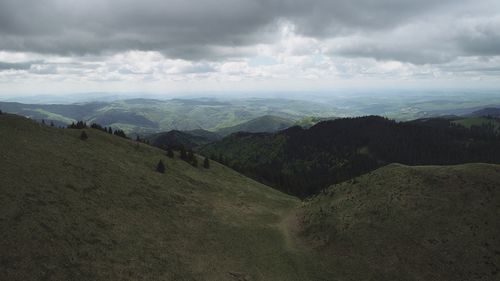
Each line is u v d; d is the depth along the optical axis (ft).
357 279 152.05
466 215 168.86
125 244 135.23
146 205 186.70
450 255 150.00
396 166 235.81
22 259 99.60
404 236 167.12
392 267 152.87
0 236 103.86
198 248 160.76
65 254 110.83
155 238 153.17
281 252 177.99
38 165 169.07
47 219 124.26
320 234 193.88
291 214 248.93
